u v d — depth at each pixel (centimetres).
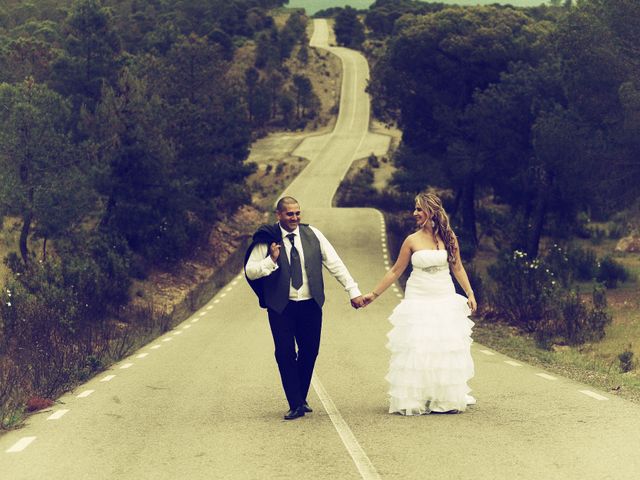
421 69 5256
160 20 18212
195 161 4503
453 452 701
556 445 717
